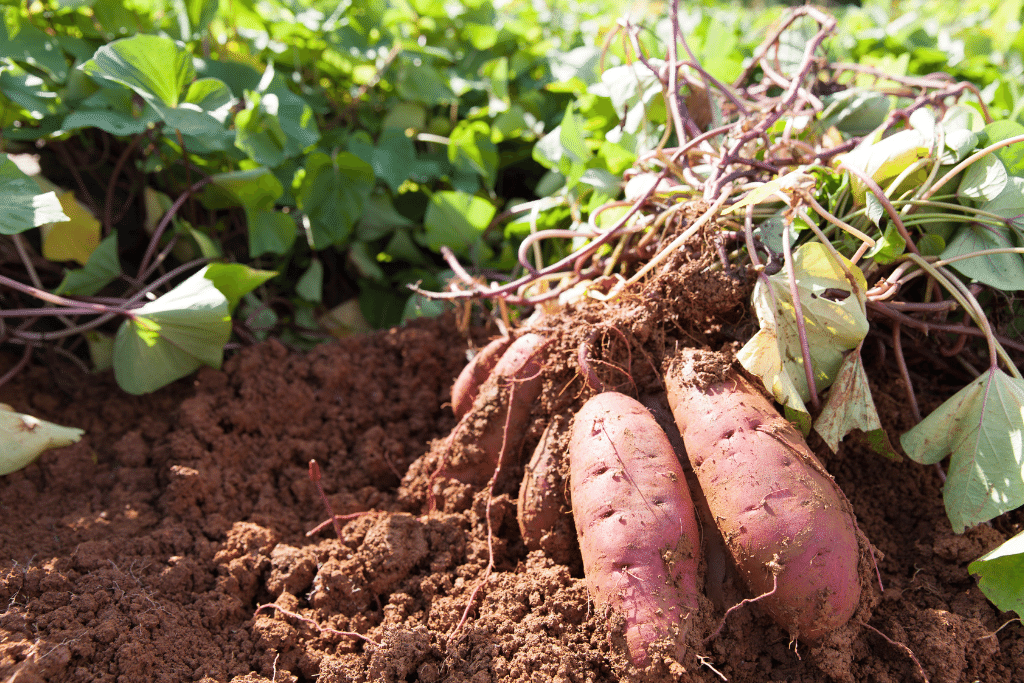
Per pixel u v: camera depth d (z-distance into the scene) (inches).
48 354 36.4
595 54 41.6
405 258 42.9
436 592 28.2
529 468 28.5
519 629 26.6
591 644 26.0
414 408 34.9
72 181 40.6
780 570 24.9
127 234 40.5
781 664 26.0
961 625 26.5
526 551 28.7
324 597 28.2
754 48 48.2
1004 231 29.0
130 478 32.0
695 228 28.5
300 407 34.5
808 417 26.9
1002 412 27.3
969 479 27.4
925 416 30.7
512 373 29.6
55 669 25.2
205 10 39.2
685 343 28.7
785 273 27.6
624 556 25.3
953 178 29.5
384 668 26.2
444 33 49.1
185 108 33.9
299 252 42.2
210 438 32.8
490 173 43.1
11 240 37.2
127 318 33.5
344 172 39.8
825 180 30.5
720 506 25.7
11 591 27.4
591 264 33.7
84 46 38.3
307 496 32.0
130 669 25.6
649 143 35.8
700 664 25.1
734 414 26.3
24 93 35.3
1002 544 27.1
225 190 37.4
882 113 36.0
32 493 31.2
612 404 27.3
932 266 28.6
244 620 28.3
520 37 48.9
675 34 33.0
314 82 46.0
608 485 26.0
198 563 29.1
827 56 40.4
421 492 31.4
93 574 28.0
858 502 29.5
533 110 45.8
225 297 33.5
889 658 26.2
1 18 35.8
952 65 48.8
